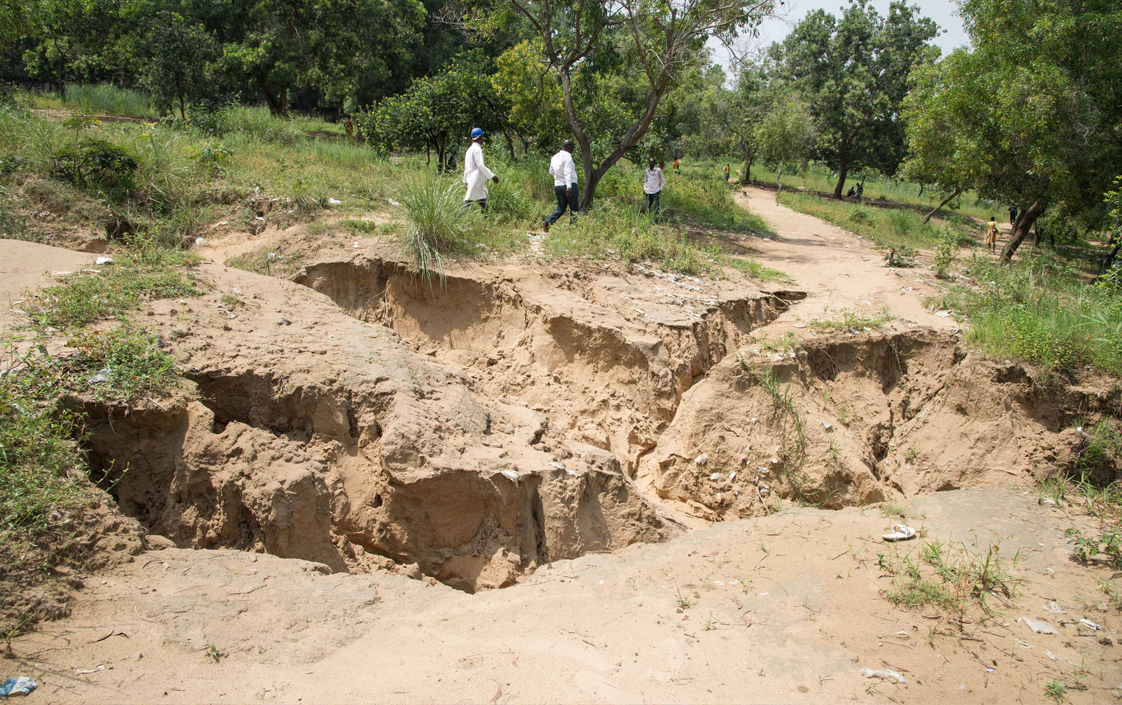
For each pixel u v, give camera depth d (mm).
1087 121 13078
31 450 4016
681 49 12602
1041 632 4527
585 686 3588
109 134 10875
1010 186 15266
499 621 4277
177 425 4781
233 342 5617
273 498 4688
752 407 7281
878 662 4125
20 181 9141
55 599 3373
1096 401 7312
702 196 18297
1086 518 6227
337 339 6141
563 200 10320
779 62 39406
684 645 4164
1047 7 14055
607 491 6176
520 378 7668
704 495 6941
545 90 15430
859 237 17656
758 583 5070
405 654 3656
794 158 32719
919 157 19219
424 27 30594
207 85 18641
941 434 7477
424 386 6016
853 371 8055
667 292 8867
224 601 3748
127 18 21016
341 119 33844
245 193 9859
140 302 5754
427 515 5207
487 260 8570
